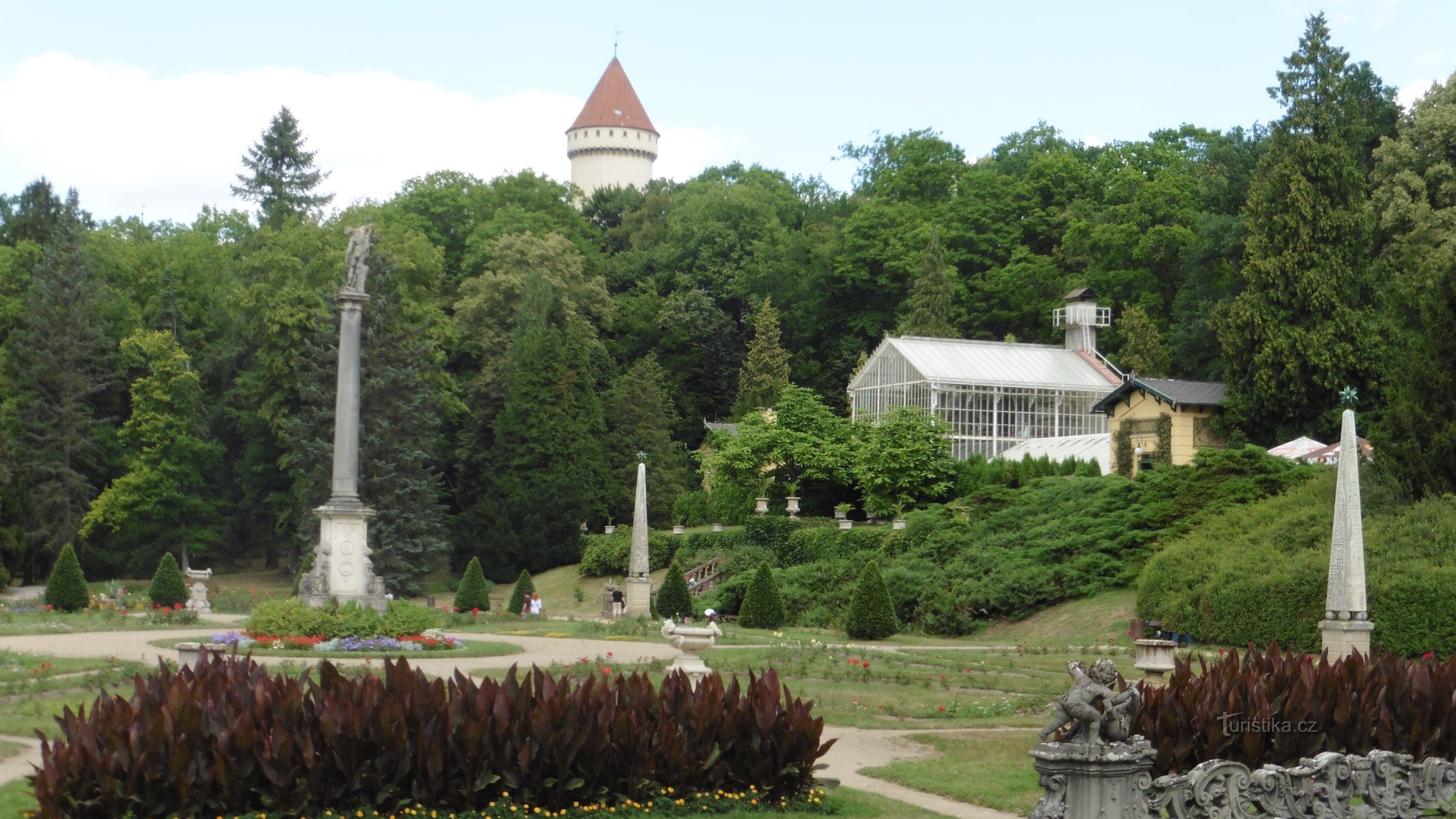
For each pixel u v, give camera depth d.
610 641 34.34
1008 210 88.94
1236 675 15.48
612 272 100.88
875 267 92.19
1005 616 42.16
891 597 44.69
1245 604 33.03
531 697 13.78
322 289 66.94
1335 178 54.78
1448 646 28.25
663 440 76.06
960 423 63.81
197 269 80.75
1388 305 53.16
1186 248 74.88
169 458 68.75
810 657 29.81
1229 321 54.97
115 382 72.31
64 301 68.19
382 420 61.12
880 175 105.88
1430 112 58.97
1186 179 81.12
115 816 11.94
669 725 13.95
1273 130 62.56
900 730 19.83
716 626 21.19
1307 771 13.62
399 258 73.00
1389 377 51.09
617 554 63.12
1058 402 65.31
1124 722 12.45
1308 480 39.84
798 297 95.88
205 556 73.75
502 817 13.01
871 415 62.56
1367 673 15.91
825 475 59.19
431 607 53.03
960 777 16.05
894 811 14.30
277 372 66.12
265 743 12.52
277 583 69.00
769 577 44.31
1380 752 14.29
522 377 72.19
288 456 62.84
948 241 89.44
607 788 13.59
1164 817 12.70
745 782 14.23
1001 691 24.84
